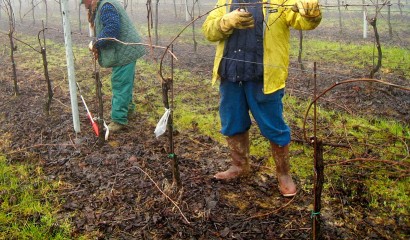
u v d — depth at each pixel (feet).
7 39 42.32
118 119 17.03
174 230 10.53
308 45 38.86
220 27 10.62
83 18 65.00
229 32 10.66
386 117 19.22
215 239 10.19
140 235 10.41
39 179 13.26
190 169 13.66
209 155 14.97
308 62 31.89
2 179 13.42
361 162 14.14
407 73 27.66
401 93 23.04
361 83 24.97
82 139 16.14
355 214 11.27
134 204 11.70
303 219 10.94
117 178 13.12
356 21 56.08
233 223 10.77
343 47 37.17
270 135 11.50
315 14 9.18
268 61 10.59
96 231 10.62
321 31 48.29
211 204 11.50
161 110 20.20
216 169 13.71
